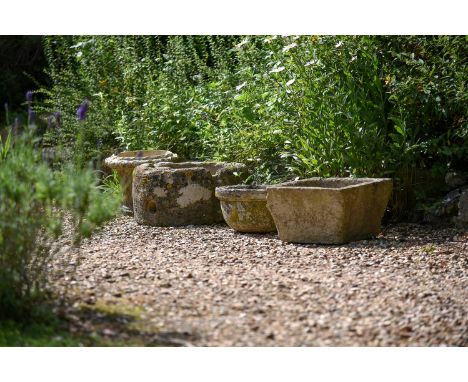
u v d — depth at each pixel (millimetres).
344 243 5211
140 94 7496
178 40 7527
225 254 5047
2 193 3830
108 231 5645
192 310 4043
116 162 6219
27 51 9547
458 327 3889
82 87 7773
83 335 3764
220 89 6715
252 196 5434
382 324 3906
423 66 5684
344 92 5684
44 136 6953
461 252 5020
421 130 5887
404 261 4844
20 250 3895
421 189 5855
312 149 5699
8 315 3855
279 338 3781
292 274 4605
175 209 5781
